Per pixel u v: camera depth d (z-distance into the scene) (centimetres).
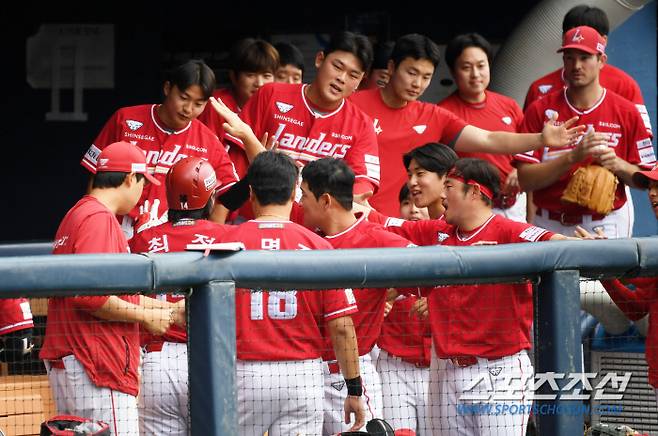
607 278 1559
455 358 1769
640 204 3409
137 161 1689
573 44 2400
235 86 2498
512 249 1508
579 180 2338
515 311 1747
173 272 1412
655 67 3459
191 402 1442
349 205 1753
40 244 2188
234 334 1438
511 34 3134
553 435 1523
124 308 1552
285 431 1642
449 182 1831
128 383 1614
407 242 1755
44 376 1980
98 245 1580
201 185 1739
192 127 2239
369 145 2253
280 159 1667
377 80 2769
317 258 1463
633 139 2444
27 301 1806
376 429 1574
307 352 1633
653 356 1784
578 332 1520
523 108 3038
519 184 2438
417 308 1919
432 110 2417
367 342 1762
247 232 1633
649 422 1919
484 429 1770
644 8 3450
